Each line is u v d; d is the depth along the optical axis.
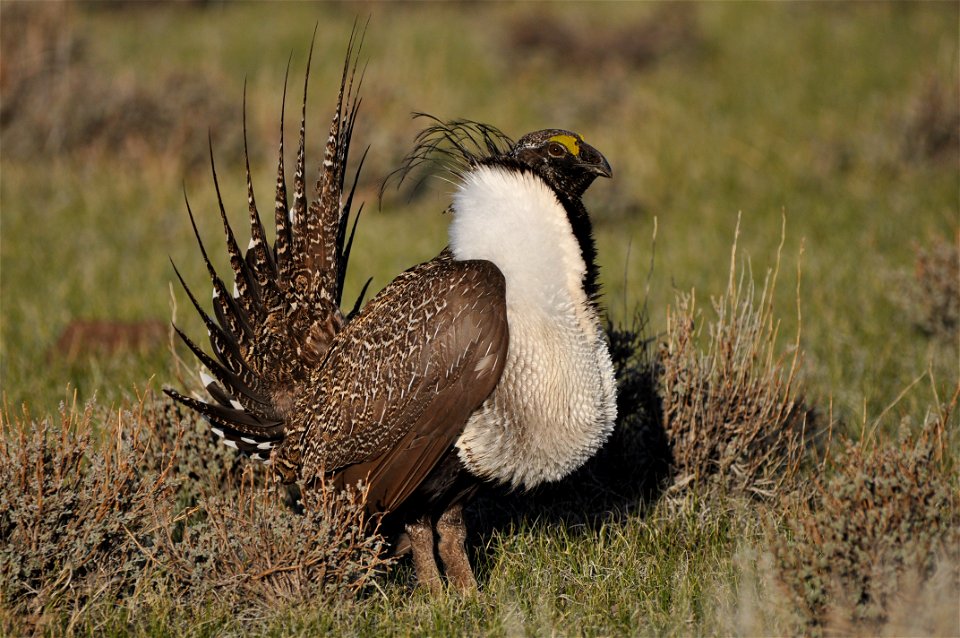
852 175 25.95
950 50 34.31
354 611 9.48
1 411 10.33
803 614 8.56
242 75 34.75
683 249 21.25
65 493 9.38
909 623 8.10
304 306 10.48
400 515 10.12
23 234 21.52
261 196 24.45
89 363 15.08
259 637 9.09
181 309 17.38
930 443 9.66
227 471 11.41
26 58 28.38
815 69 35.06
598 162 10.10
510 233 9.59
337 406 9.81
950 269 15.79
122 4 45.44
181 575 9.59
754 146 28.38
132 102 27.95
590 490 11.72
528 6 45.53
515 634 8.98
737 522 10.86
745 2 44.47
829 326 16.20
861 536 8.66
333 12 45.97
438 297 9.45
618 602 9.50
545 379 9.40
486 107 32.50
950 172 25.39
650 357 12.33
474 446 9.48
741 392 11.58
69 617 9.09
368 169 26.12
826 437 12.54
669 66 36.97
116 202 23.91
